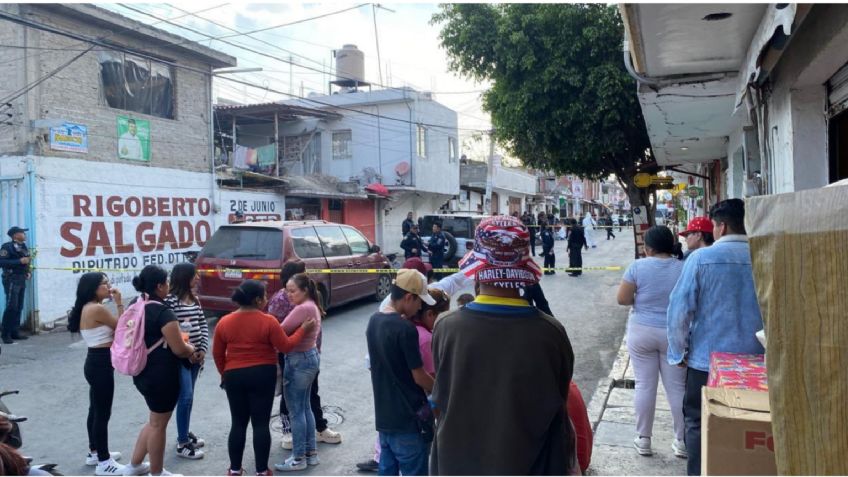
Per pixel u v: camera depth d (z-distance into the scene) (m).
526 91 11.54
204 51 13.66
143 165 12.37
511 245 2.02
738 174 8.22
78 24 11.05
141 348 3.97
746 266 3.22
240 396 4.09
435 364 2.13
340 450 4.79
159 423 4.11
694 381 3.30
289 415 4.50
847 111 3.90
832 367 1.52
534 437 1.92
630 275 4.37
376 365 3.49
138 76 12.51
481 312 2.03
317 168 23.14
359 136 23.06
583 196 54.88
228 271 8.87
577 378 6.55
